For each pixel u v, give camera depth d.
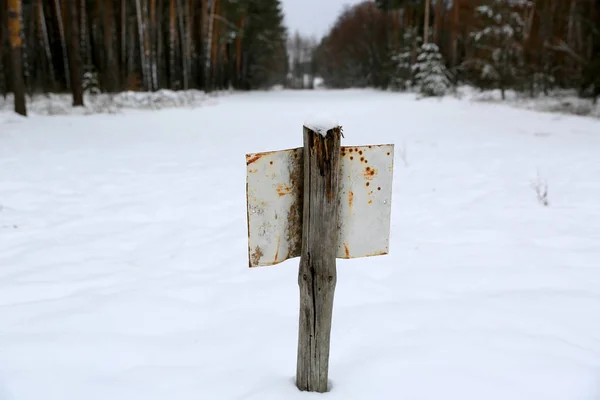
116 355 2.50
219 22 36.47
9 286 3.40
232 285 3.41
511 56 20.88
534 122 13.19
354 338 2.64
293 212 1.93
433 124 13.30
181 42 35.81
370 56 50.03
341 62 63.28
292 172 1.88
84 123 13.51
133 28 31.06
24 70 23.56
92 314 2.96
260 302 3.13
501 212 5.17
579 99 17.70
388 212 1.99
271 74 52.09
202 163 8.13
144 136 11.37
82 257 3.99
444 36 35.38
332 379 2.26
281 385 2.20
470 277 3.52
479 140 10.23
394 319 2.85
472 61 23.75
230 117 16.05
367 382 2.23
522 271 3.62
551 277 3.51
